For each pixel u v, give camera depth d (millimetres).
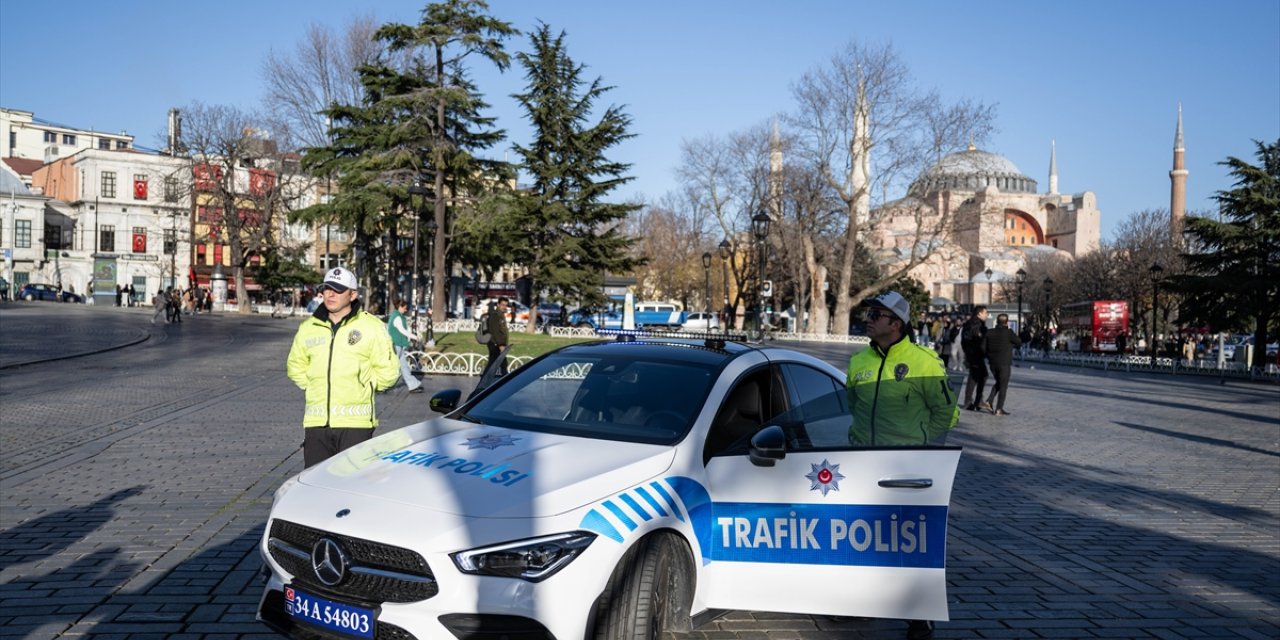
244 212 57969
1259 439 14367
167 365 19859
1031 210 142750
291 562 3943
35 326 31141
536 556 3609
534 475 4016
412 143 34938
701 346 5500
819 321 55906
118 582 5230
